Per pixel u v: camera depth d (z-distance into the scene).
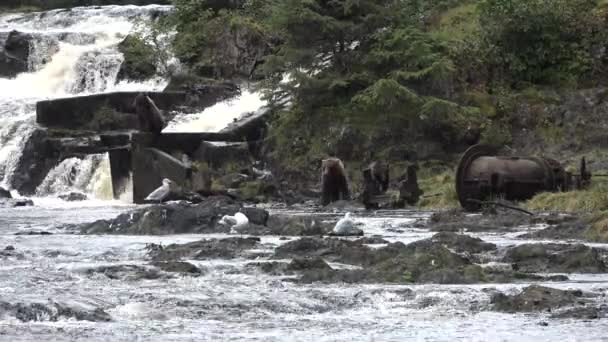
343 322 43.16
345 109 155.12
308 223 84.31
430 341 38.81
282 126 158.50
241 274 58.12
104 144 162.50
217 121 177.88
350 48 166.25
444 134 150.62
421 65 157.12
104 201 152.25
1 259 66.38
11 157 168.00
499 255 66.06
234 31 197.25
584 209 103.88
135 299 48.00
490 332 40.50
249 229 85.69
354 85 160.25
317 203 136.38
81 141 164.25
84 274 57.50
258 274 58.06
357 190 143.12
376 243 73.38
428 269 57.91
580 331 40.53
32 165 165.50
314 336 39.78
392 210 119.62
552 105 152.12
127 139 162.12
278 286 53.06
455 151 150.50
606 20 162.25
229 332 40.59
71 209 134.38
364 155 151.25
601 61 160.00
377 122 151.88
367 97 150.12
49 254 69.50
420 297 49.09
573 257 61.59
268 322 43.12
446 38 164.50
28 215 121.19
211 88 184.38
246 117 166.12
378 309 46.72
